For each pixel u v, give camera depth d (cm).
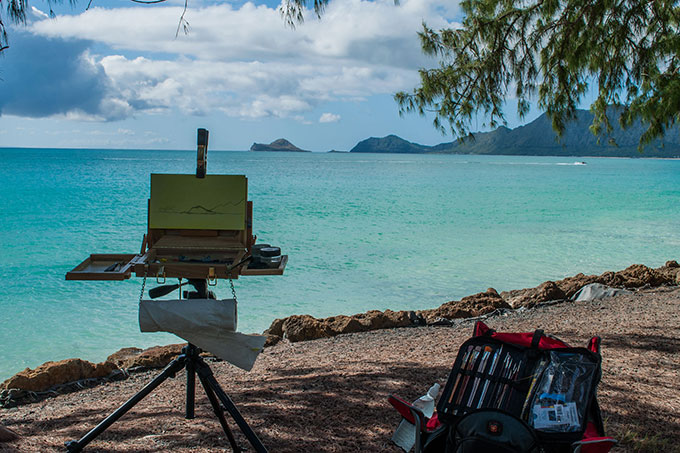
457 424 242
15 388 570
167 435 399
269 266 322
